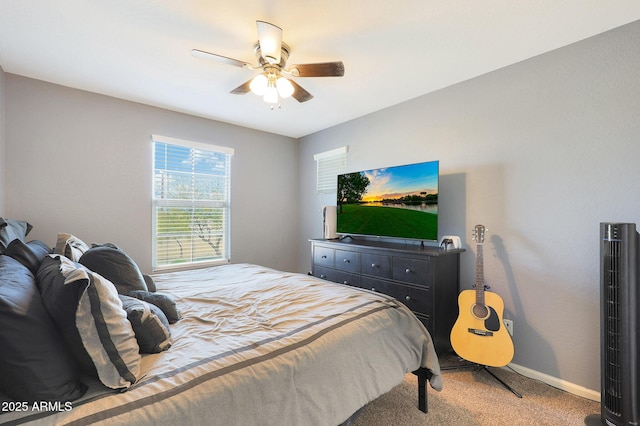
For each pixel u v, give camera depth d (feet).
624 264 4.83
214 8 5.32
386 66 7.39
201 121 11.32
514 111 7.24
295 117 11.38
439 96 8.76
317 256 10.68
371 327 4.73
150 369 3.19
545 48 6.58
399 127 9.87
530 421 5.36
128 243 9.71
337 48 6.58
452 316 7.83
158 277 7.57
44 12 5.42
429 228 8.20
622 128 5.79
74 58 7.09
